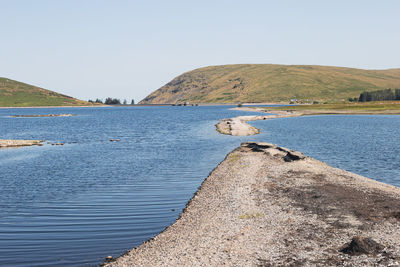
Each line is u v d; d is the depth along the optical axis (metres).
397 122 125.38
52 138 88.94
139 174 41.22
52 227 23.12
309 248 18.33
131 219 24.61
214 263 16.92
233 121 125.12
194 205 27.47
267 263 16.78
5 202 29.42
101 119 186.12
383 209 23.97
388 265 16.12
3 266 17.52
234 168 41.31
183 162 49.53
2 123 154.25
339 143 68.44
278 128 105.31
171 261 17.30
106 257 18.22
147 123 147.62
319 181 32.59
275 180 33.84
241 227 21.73
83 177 39.75
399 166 44.31
